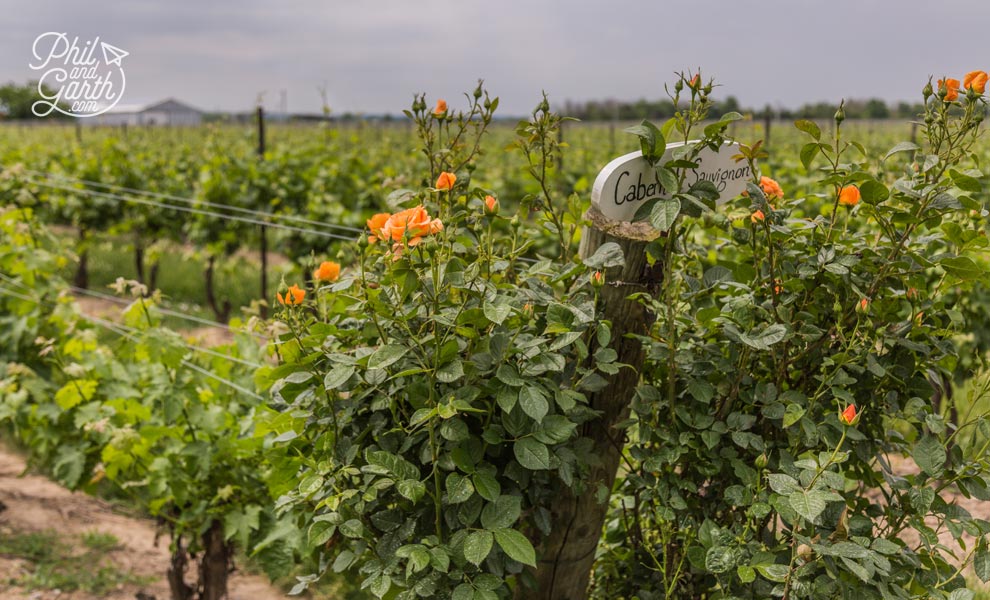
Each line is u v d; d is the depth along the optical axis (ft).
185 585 10.46
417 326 5.82
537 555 6.57
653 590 6.82
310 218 24.49
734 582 6.03
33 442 13.03
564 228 7.08
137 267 30.19
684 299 6.24
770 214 5.87
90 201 29.50
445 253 6.08
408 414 5.84
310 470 6.06
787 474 5.58
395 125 69.72
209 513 9.68
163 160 38.14
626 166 5.76
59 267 15.97
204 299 28.84
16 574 11.66
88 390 12.19
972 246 5.75
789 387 6.35
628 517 7.56
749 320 5.75
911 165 5.94
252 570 12.12
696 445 5.99
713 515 6.35
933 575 5.66
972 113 5.44
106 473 10.71
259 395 10.93
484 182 27.96
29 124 121.49
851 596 5.25
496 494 5.21
